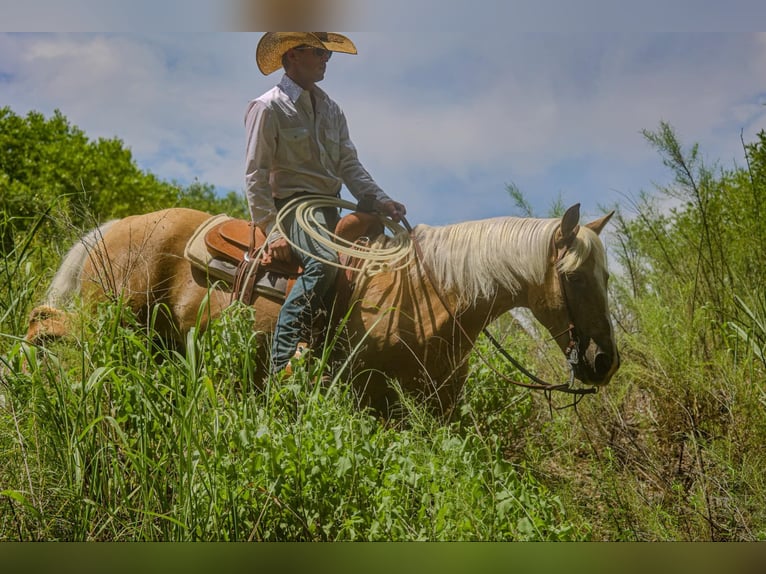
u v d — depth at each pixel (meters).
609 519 3.29
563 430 4.05
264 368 3.66
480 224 3.67
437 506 2.54
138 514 2.66
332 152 3.97
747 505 3.23
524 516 2.50
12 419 2.83
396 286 3.64
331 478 2.58
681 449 3.80
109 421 2.68
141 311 3.89
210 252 3.84
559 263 3.48
